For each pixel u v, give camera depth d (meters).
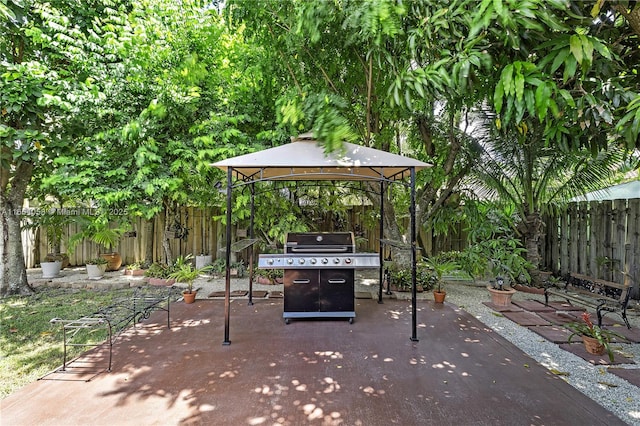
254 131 7.70
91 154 6.79
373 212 8.29
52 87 5.97
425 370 3.32
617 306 5.02
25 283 6.82
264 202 7.69
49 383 3.06
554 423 2.47
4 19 5.41
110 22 6.94
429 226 7.95
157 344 3.97
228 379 3.13
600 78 2.56
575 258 7.12
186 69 6.71
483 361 3.53
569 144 2.89
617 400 2.83
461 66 2.50
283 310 4.98
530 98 2.19
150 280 7.54
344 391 2.92
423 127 7.07
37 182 7.51
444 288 7.13
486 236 6.95
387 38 3.02
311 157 4.27
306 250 4.93
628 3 2.28
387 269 6.83
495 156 7.02
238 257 8.89
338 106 3.57
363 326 4.63
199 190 7.70
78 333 4.46
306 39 4.66
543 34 2.30
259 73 5.96
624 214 6.05
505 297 5.72
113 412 2.60
